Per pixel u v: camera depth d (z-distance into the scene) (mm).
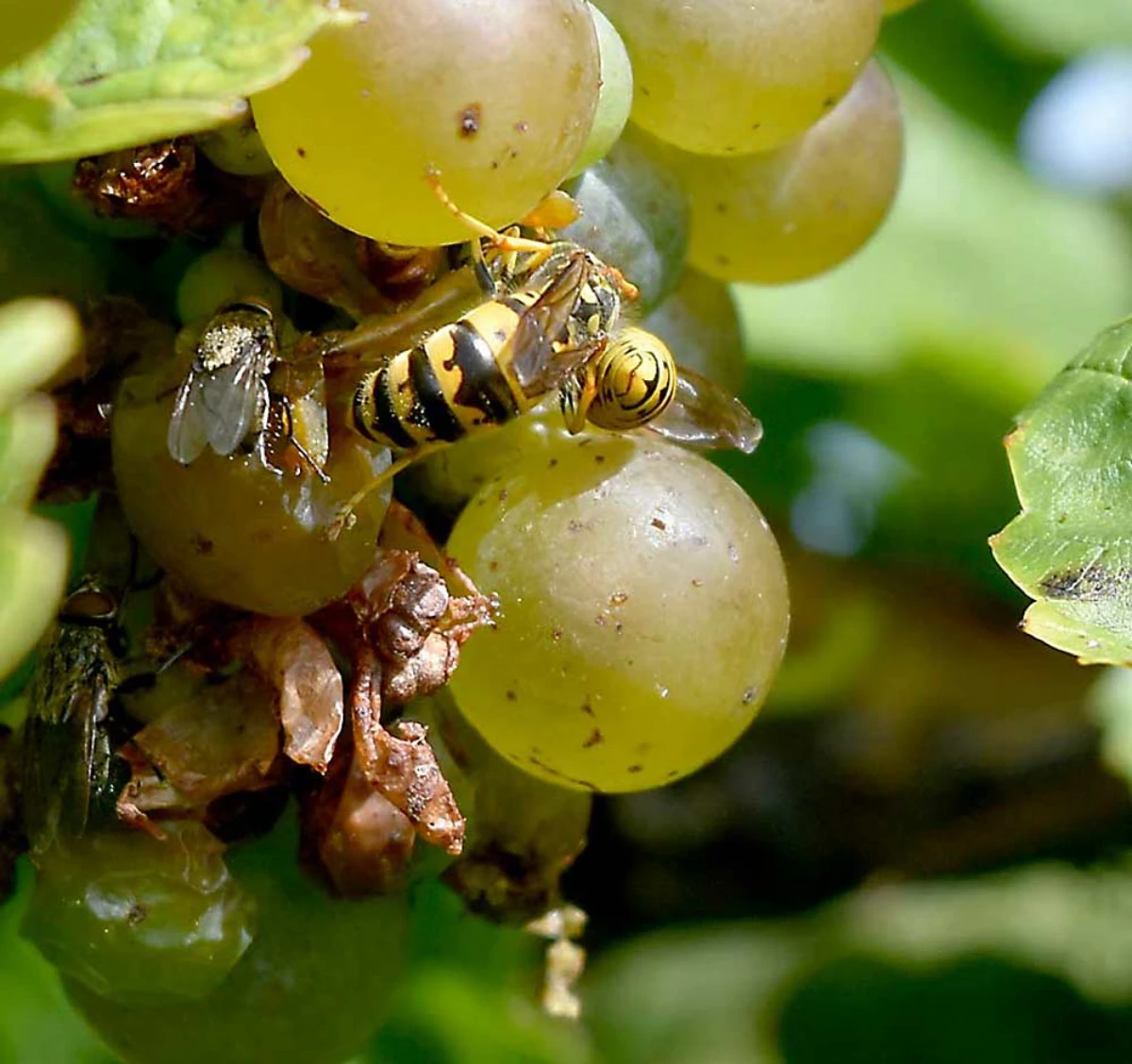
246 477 156
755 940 320
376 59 150
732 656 167
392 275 161
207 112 143
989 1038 299
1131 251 321
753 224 183
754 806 327
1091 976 298
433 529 176
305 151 153
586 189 172
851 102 184
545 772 170
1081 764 313
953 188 304
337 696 160
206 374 157
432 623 161
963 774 322
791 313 280
